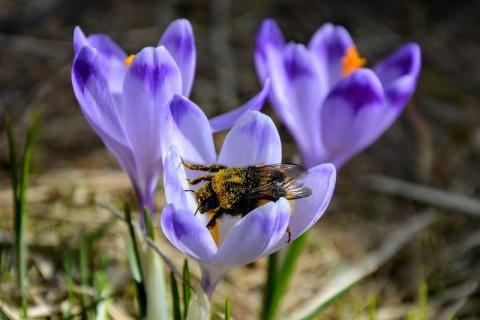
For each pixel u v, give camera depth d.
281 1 0.59
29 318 0.32
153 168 0.26
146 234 0.27
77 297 0.33
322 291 0.37
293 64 0.31
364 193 0.45
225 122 0.26
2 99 0.46
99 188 0.40
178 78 0.25
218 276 0.25
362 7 0.60
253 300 0.36
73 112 0.46
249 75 0.52
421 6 0.61
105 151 0.44
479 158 0.48
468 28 0.59
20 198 0.30
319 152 0.31
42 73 0.49
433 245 0.41
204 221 0.25
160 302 0.27
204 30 0.55
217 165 0.24
